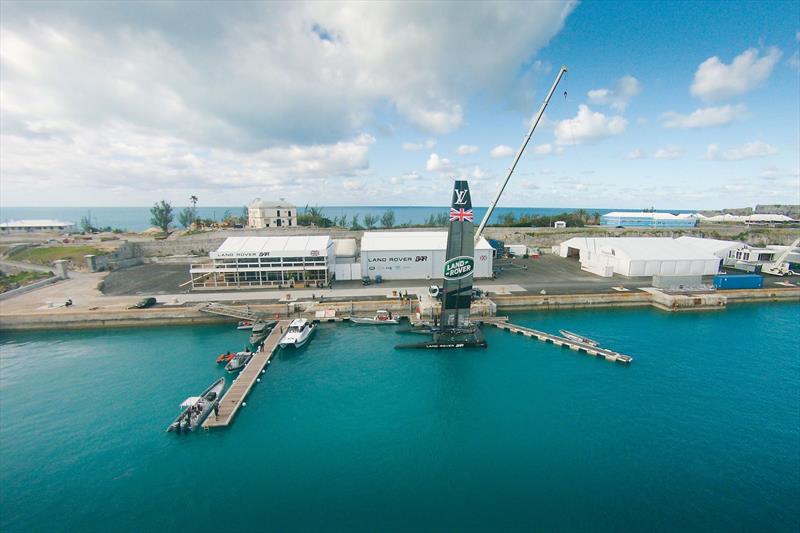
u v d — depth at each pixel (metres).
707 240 93.00
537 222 136.88
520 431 31.48
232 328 54.38
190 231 123.00
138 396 36.56
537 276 76.50
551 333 52.09
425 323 52.56
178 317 56.06
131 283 71.88
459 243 47.06
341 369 41.94
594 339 49.97
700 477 26.50
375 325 54.25
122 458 28.48
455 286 48.25
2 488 25.83
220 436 30.94
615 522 22.95
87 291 65.94
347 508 24.08
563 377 40.25
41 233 141.75
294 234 109.06
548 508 24.02
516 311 61.22
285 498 24.88
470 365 42.97
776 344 48.31
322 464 27.86
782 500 24.53
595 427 31.91
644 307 63.97
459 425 32.28
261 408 34.69
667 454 28.75
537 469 27.33
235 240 70.62
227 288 66.50
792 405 34.84
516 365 43.03
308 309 56.94
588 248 82.50
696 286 67.94
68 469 27.41
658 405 35.06
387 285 68.31
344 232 111.81
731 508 23.95
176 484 26.03
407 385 38.59
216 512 23.81
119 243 103.06
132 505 24.36
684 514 23.52
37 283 69.31
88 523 23.12
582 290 66.50
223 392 37.66
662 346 47.88
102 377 40.22
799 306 64.88
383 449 29.44
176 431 31.14
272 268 66.81
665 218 136.38
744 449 29.19
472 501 24.59
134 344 48.84
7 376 40.53
